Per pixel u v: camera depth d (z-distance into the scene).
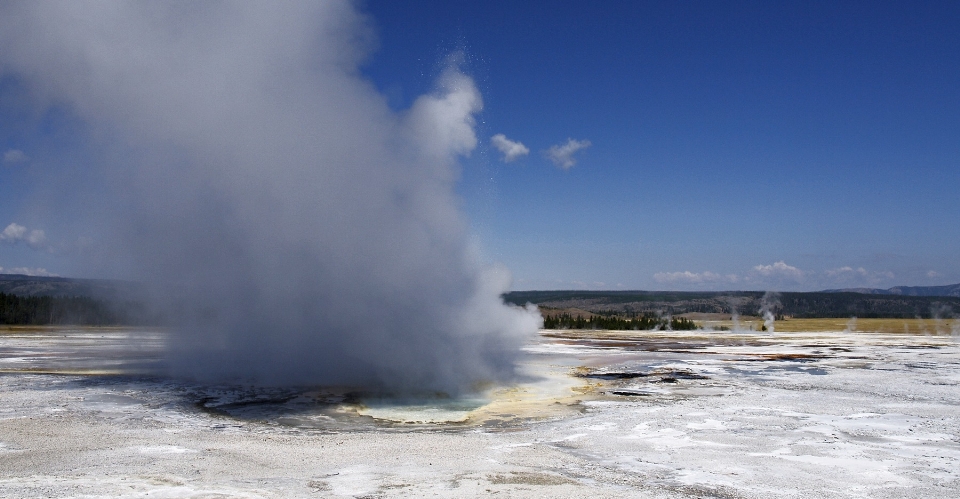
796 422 17.86
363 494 10.48
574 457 13.63
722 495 10.84
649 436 15.96
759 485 11.52
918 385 26.14
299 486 10.95
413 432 16.73
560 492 10.75
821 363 36.31
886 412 19.50
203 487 10.75
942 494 11.08
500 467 12.60
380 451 13.95
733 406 20.73
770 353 43.94
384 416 19.27
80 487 10.53
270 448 14.13
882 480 11.95
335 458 13.21
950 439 15.67
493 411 20.12
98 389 23.48
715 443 15.14
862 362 36.97
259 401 21.55
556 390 24.88
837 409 20.06
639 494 10.76
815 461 13.39
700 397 22.89
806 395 23.27
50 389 23.36
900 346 52.12
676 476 12.10
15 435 15.09
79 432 15.72
